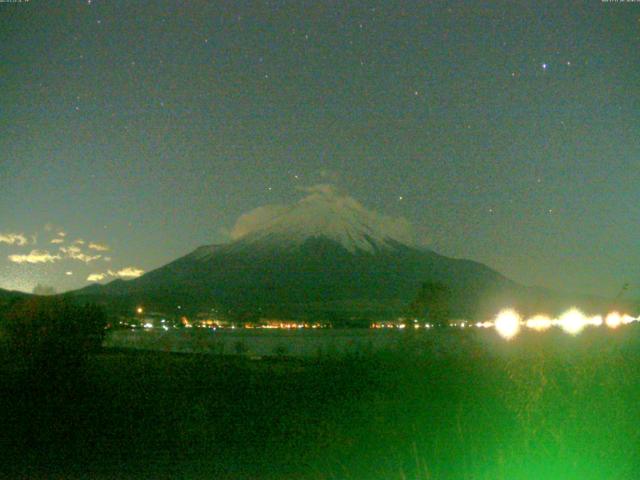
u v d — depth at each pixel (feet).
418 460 31.24
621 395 33.47
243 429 45.57
